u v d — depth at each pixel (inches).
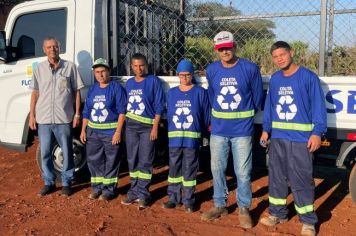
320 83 173.6
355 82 179.2
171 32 273.3
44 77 219.6
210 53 264.8
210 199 218.4
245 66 174.9
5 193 234.5
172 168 202.4
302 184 171.0
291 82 167.5
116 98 207.8
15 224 188.7
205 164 240.7
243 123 177.9
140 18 253.6
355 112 180.7
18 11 251.9
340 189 234.2
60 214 199.8
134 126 204.1
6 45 249.6
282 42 166.9
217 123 181.3
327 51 217.0
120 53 236.5
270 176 180.2
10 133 253.9
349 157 196.9
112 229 181.5
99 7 231.5
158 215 197.3
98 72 207.5
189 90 194.4
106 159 217.3
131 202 211.6
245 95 176.4
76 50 236.2
